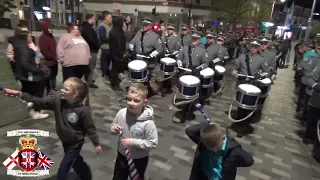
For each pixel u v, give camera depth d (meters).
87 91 2.49
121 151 2.41
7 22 23.55
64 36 5.09
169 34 8.68
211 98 7.08
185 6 36.28
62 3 30.81
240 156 2.08
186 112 5.07
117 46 6.42
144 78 5.39
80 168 2.83
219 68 6.67
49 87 5.70
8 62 4.07
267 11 32.12
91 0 41.75
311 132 4.71
